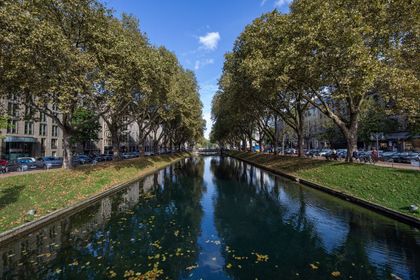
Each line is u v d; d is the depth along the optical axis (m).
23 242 8.27
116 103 21.17
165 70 24.03
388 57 15.56
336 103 21.69
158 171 31.08
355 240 8.08
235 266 6.53
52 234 9.01
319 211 11.49
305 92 20.55
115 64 17.36
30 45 12.03
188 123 41.84
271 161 33.03
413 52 14.70
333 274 6.08
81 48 17.48
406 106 14.54
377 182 13.40
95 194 14.77
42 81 13.34
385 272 6.12
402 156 25.17
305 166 22.33
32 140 42.66
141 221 10.55
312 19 15.31
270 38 19.09
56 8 15.45
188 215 11.44
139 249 7.67
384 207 10.69
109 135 70.19
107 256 7.18
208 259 6.96
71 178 16.28
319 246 7.73
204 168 34.91
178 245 7.98
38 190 13.22
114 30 18.97
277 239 8.39
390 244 7.72
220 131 62.66
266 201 13.92
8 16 11.05
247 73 19.00
